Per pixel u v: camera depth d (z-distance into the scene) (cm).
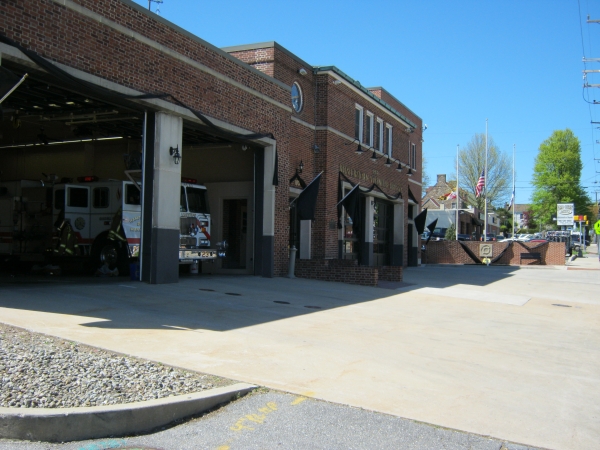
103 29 1202
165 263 1368
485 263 3819
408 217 3341
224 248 1759
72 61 1134
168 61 1370
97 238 1691
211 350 772
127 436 507
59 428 484
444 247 4009
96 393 543
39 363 609
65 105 1466
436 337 1003
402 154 2973
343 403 603
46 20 1083
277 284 1609
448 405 620
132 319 934
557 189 7244
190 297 1212
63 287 1202
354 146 2355
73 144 2127
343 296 1481
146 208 1365
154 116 1359
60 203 1731
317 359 775
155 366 661
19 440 475
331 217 2145
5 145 2111
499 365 820
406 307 1364
